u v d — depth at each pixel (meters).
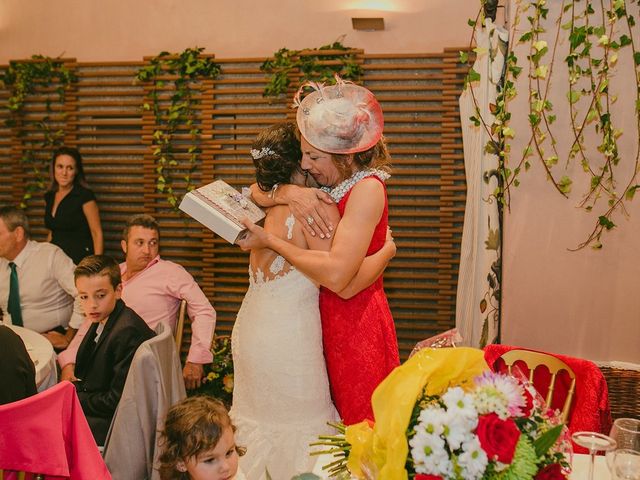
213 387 4.06
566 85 3.09
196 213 2.04
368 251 2.14
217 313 4.88
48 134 4.97
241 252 4.84
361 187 2.03
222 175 4.87
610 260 3.12
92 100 4.96
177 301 3.76
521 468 1.12
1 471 1.76
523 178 3.16
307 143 2.03
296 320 2.11
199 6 4.81
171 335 2.76
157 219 4.96
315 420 2.15
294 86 4.63
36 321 3.90
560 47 3.07
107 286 2.77
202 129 4.82
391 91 4.61
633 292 3.12
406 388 1.20
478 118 3.16
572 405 2.16
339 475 1.48
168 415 2.00
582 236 3.14
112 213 5.00
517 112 3.14
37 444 1.79
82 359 2.82
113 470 2.48
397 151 4.61
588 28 2.96
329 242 2.05
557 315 3.19
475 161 3.23
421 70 4.57
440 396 1.23
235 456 1.99
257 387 2.15
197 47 4.83
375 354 2.14
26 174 5.04
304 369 2.11
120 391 2.72
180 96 4.75
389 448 1.16
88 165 5.02
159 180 4.81
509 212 3.19
